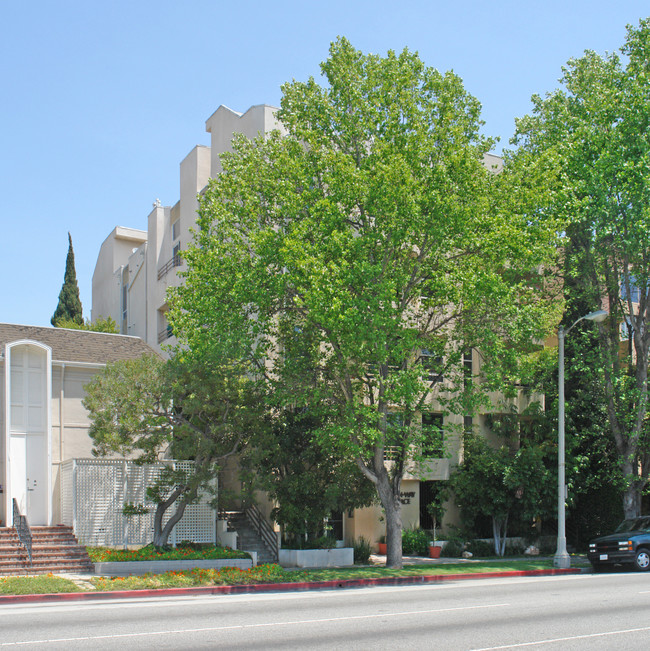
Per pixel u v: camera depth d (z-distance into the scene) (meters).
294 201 21.50
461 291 21.78
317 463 25.55
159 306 40.72
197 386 22.16
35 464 24.86
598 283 28.42
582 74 29.25
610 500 31.83
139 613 13.56
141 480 24.48
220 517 28.06
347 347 21.00
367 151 24.34
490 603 14.98
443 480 30.69
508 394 25.05
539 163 23.41
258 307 23.19
